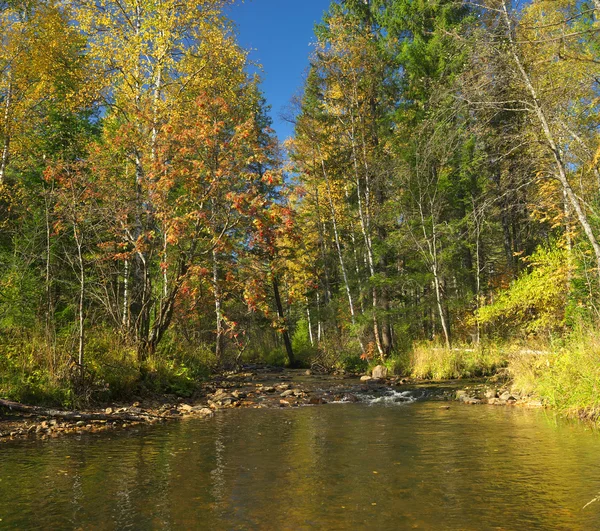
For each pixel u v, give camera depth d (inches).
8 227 594.9
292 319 1604.3
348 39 948.0
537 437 300.4
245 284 603.5
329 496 194.7
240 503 187.5
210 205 592.1
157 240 604.4
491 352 767.1
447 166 866.8
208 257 641.6
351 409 452.1
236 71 721.6
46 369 397.7
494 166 559.8
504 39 465.4
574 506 177.6
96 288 556.4
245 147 585.0
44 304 508.4
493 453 262.1
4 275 499.5
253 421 385.7
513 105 497.0
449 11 902.4
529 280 722.2
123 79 700.0
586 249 581.6
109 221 548.7
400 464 243.4
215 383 658.8
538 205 591.5
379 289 950.4
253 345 1403.8
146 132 600.4
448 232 882.1
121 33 693.9
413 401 505.4
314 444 295.0
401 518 169.5
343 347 1019.9
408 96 984.9
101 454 269.6
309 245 1234.0
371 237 988.6
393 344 922.7
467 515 171.2
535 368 500.4
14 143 700.7
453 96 497.0
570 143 492.1
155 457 262.2
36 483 214.7
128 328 542.6
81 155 733.9
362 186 991.0
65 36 698.2
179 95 675.4
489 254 1157.7
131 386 471.8
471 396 510.9
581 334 429.1
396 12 1034.1
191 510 180.2
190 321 807.7
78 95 693.9
